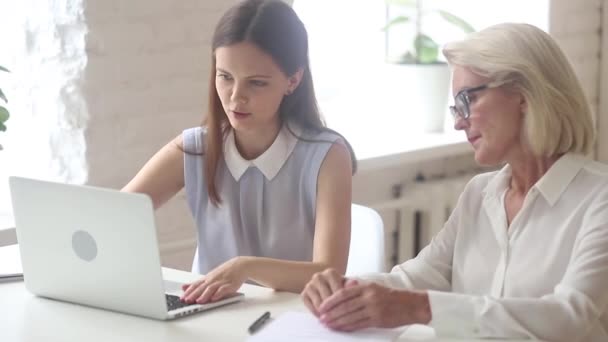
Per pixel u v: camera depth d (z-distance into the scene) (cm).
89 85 291
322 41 414
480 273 197
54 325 184
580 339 172
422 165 400
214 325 183
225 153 241
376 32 419
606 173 184
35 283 202
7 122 305
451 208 387
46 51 297
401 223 385
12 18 302
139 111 302
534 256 187
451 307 173
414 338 174
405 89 393
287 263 208
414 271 207
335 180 232
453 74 192
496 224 195
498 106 186
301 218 238
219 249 247
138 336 177
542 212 188
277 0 225
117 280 188
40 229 195
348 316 175
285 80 224
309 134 239
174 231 315
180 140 247
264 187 239
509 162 192
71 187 187
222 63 219
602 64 434
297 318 184
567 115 185
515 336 171
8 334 179
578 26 422
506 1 419
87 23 287
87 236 189
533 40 185
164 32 304
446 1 426
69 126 295
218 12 318
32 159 305
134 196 179
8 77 304
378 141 376
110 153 298
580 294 172
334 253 221
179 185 249
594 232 177
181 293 203
